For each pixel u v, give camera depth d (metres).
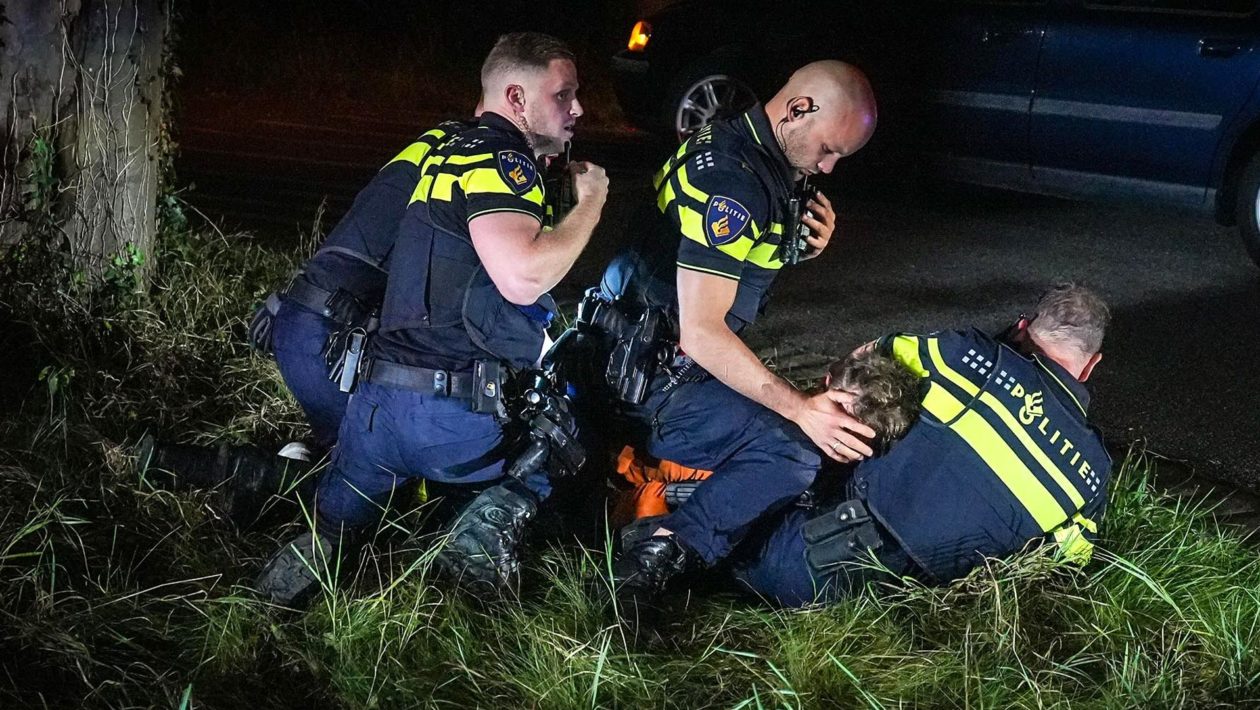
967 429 2.75
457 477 2.82
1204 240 7.30
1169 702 2.58
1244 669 2.71
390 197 3.00
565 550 3.02
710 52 8.05
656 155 9.11
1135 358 5.19
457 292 2.70
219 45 10.17
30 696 2.26
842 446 2.77
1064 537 2.81
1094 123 6.83
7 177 3.73
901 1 7.42
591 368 3.06
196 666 2.43
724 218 2.76
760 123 2.85
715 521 2.87
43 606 2.44
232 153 8.01
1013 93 7.09
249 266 4.82
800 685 2.56
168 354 3.79
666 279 2.97
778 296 5.77
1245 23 6.33
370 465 2.80
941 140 7.48
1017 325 3.00
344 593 2.65
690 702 2.52
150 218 4.25
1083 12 6.79
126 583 2.61
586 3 11.78
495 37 11.55
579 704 2.46
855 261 6.46
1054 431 2.76
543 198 2.70
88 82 3.88
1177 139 6.60
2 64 3.67
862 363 2.78
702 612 2.85
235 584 2.70
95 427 3.28
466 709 2.42
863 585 2.82
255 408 3.70
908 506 2.78
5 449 3.01
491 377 2.70
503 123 2.77
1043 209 7.91
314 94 10.40
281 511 3.09
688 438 3.00
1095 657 2.70
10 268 3.71
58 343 3.67
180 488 3.01
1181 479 3.96
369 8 10.95
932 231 7.21
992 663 2.65
